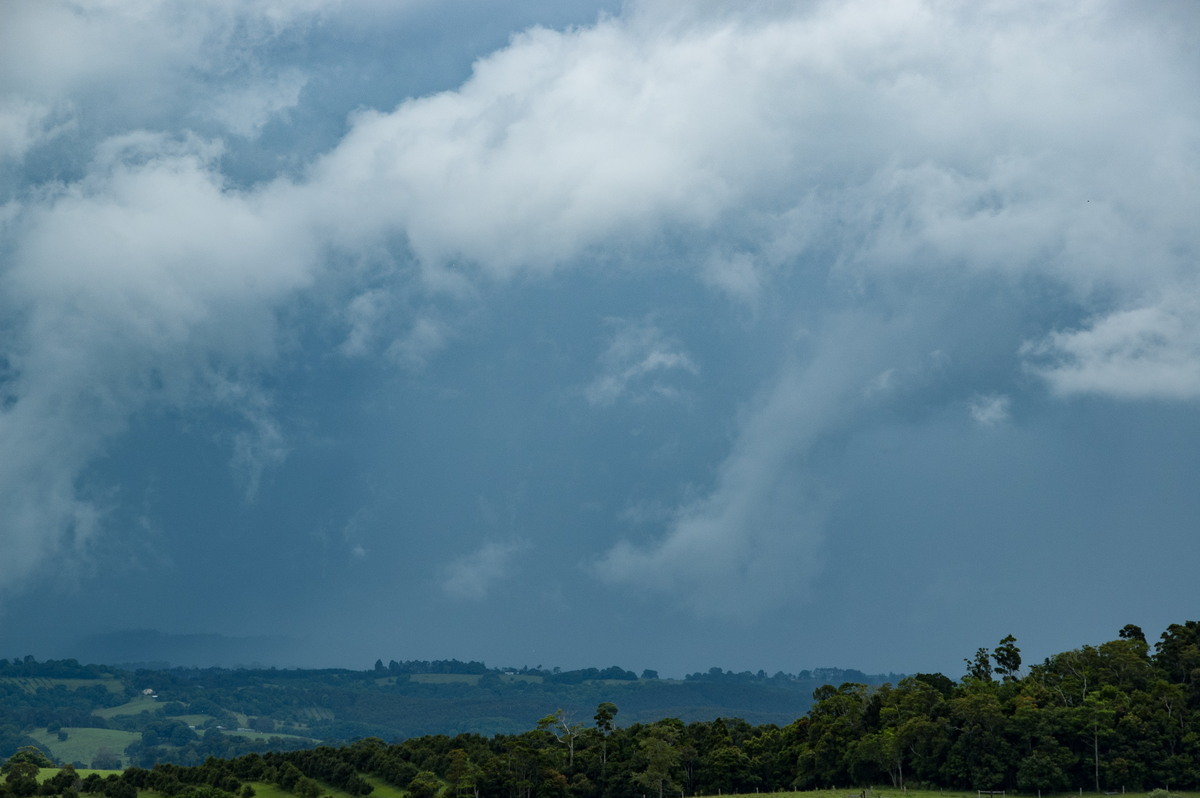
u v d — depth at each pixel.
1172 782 192.75
